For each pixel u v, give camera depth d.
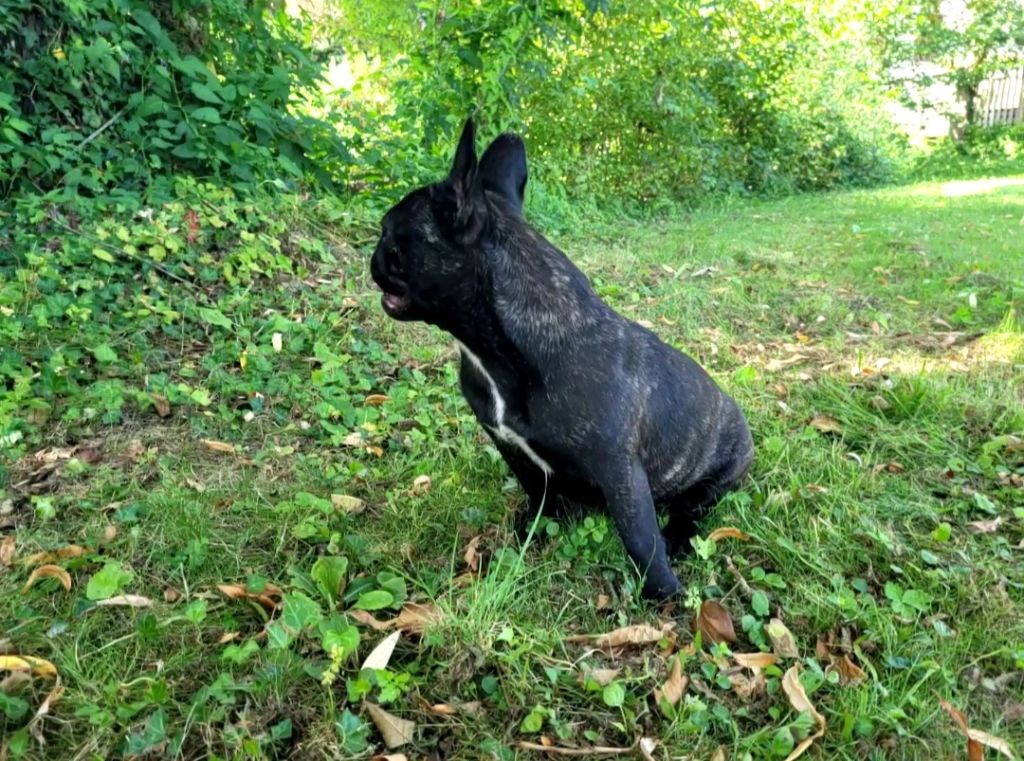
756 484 0.96
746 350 1.40
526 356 0.73
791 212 3.15
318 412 1.08
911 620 0.74
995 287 1.77
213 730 0.58
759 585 0.79
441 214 0.71
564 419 0.73
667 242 2.28
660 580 0.76
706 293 1.69
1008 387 1.22
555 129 2.87
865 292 1.78
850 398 1.17
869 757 0.60
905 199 3.58
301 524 0.83
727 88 3.80
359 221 1.74
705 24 3.33
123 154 1.57
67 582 0.73
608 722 0.61
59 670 0.63
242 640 0.68
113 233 1.38
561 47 2.70
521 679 0.63
